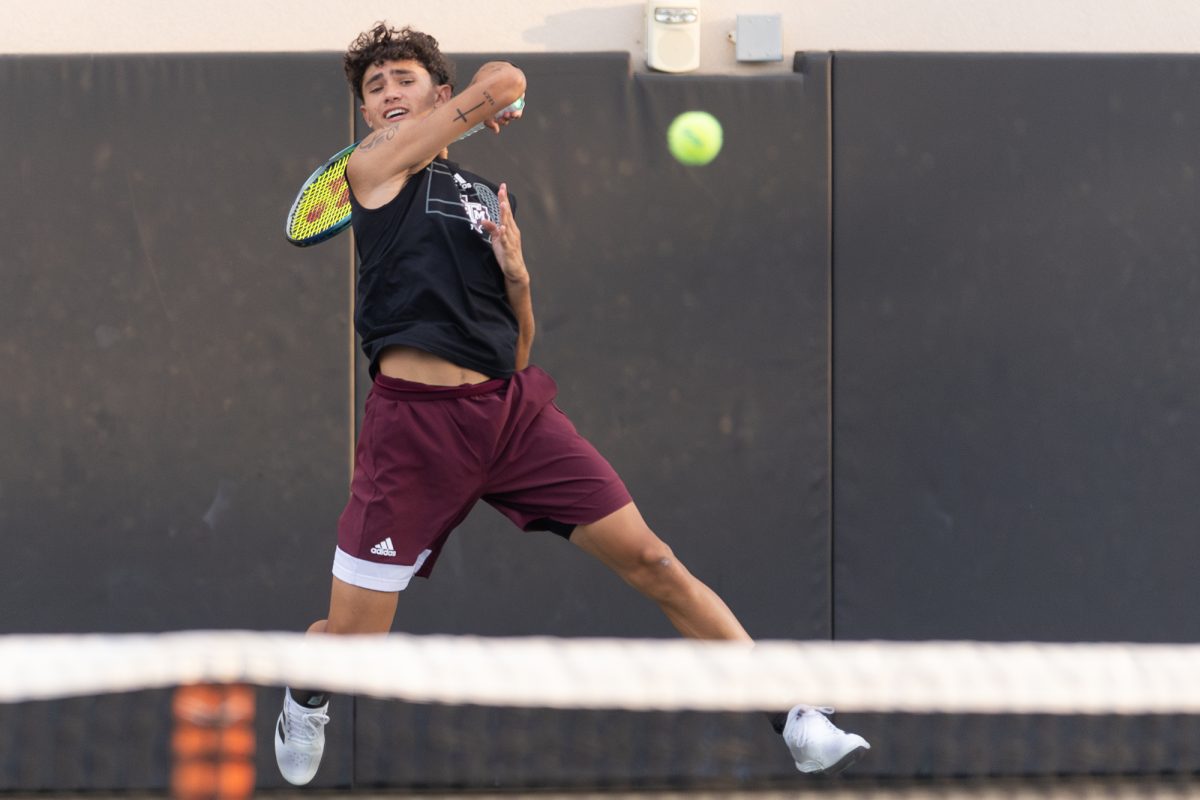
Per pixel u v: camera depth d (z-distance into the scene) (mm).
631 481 16234
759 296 16250
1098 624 16359
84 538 16047
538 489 11953
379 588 11773
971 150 16297
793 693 11672
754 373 16250
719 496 16250
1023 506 16344
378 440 11758
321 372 16141
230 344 16094
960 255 16312
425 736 15828
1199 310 16391
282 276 16109
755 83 16250
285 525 16141
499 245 11680
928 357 16312
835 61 16266
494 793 15828
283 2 16484
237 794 11359
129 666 11391
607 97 16203
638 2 16641
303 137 16094
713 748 15727
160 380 16078
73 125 16000
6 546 16031
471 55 16172
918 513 16312
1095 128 16359
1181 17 16781
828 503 16312
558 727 15750
